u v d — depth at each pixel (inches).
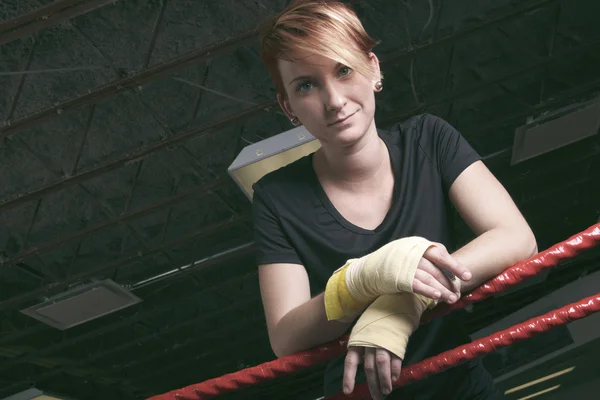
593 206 432.1
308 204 44.7
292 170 46.2
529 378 405.4
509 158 380.8
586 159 397.1
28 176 314.5
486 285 38.9
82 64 271.7
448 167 44.2
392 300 37.6
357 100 40.8
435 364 38.2
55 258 378.3
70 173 311.6
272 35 40.3
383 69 307.4
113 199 343.0
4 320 436.1
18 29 252.1
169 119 302.0
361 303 38.7
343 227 43.7
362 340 36.9
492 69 323.0
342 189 44.5
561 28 311.0
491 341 37.9
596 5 301.1
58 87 276.7
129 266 406.3
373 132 43.8
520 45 315.9
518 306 524.7
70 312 394.9
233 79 294.4
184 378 568.1
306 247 44.4
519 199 418.9
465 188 43.5
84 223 350.0
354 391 40.5
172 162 331.0
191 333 511.5
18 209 338.6
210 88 295.6
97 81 277.9
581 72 329.1
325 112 40.7
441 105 333.7
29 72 266.7
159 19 263.0
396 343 36.6
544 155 378.9
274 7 265.0
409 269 36.4
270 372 40.3
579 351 398.0
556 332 401.1
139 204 346.3
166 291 447.2
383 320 37.1
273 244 45.2
